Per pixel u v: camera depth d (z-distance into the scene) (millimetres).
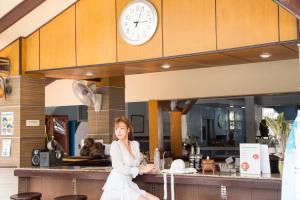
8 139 6473
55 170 5820
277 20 4539
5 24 6082
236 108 11461
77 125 11930
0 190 6434
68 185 5988
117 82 8305
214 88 9344
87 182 5820
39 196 5441
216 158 10008
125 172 4613
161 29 5316
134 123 11688
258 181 4348
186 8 5148
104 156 7301
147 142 11641
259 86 8781
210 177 4648
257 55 5258
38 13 6043
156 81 10117
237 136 11422
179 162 4961
